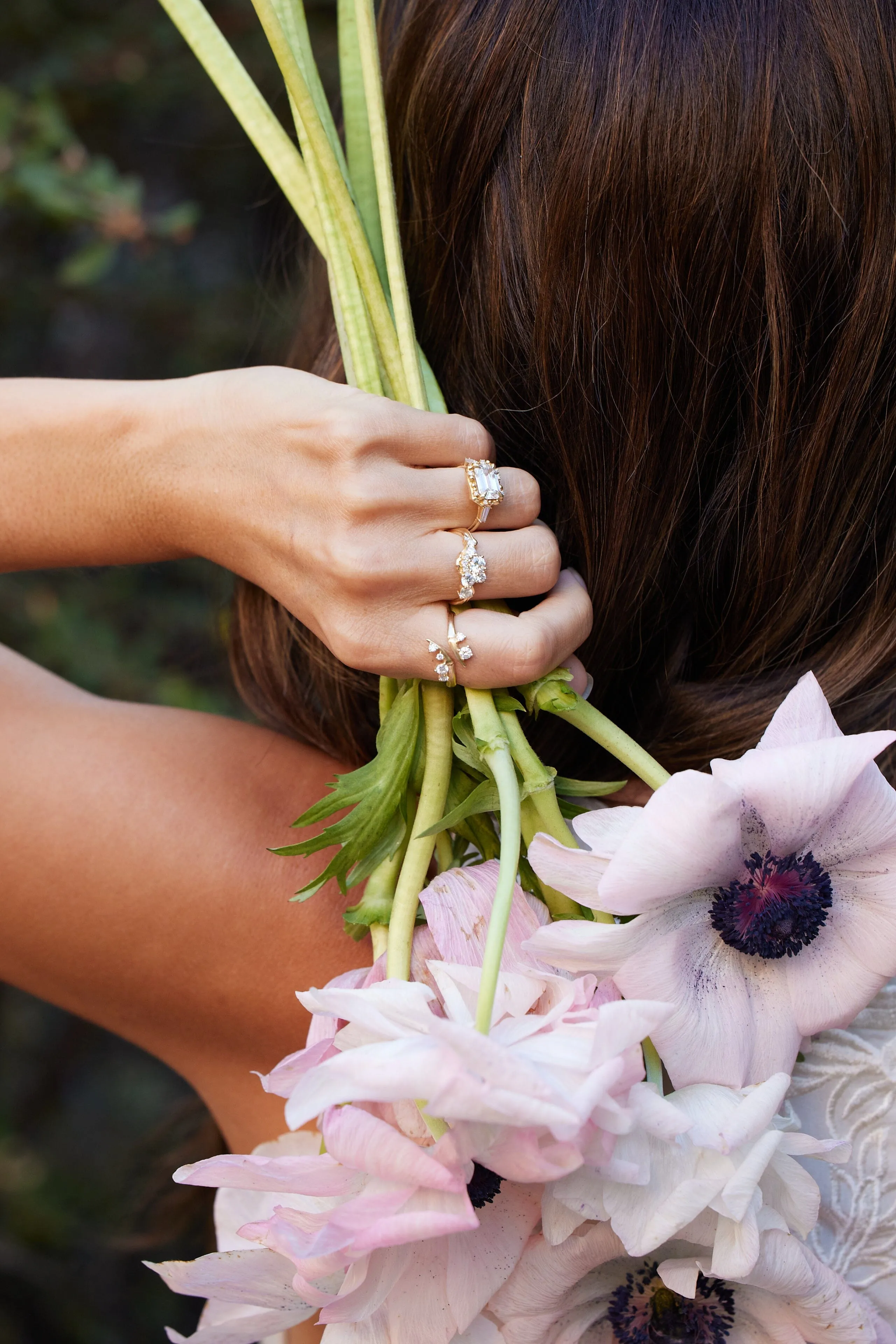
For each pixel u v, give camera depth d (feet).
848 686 2.25
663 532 2.23
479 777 2.07
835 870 1.95
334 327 2.51
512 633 1.99
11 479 2.19
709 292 2.15
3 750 2.29
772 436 2.18
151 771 2.28
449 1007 1.86
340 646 2.03
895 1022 2.16
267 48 5.18
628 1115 1.80
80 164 4.27
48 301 5.42
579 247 2.15
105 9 5.23
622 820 1.90
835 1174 2.17
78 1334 5.50
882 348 2.15
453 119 2.20
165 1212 3.28
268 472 2.06
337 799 2.01
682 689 2.29
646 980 1.90
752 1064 1.95
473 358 2.26
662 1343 2.05
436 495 2.01
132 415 2.13
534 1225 1.97
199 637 5.42
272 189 3.35
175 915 2.24
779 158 2.11
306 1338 2.37
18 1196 5.49
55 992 2.36
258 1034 2.28
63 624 5.12
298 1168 1.88
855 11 2.10
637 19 2.12
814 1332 2.02
